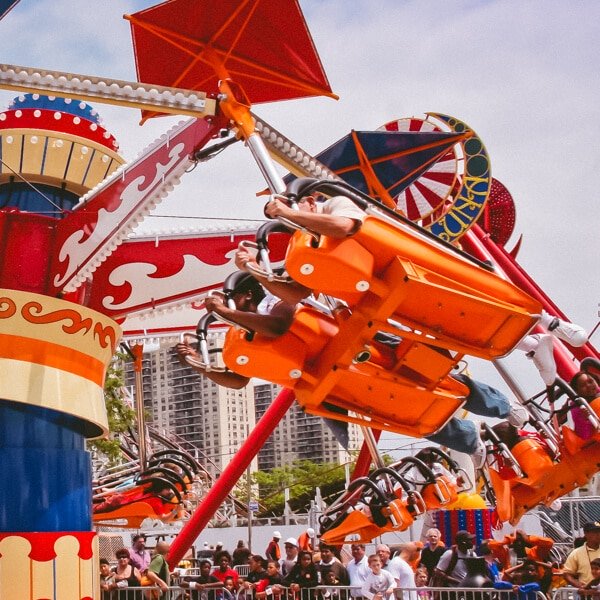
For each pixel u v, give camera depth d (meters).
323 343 7.18
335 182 6.65
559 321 9.24
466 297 6.80
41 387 9.68
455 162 16.61
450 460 13.07
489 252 21.64
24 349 9.74
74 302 10.70
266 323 6.93
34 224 10.27
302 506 82.94
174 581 15.77
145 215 9.46
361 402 7.62
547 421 11.36
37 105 11.17
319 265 6.44
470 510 19.17
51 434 9.98
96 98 8.70
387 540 25.00
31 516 9.68
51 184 10.82
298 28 9.47
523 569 13.20
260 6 9.30
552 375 10.52
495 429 12.05
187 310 13.91
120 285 11.43
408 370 7.54
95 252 9.81
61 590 9.64
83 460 10.28
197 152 9.01
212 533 39.66
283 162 9.09
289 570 15.78
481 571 12.95
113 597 14.31
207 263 11.67
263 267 6.97
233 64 9.83
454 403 7.83
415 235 6.74
